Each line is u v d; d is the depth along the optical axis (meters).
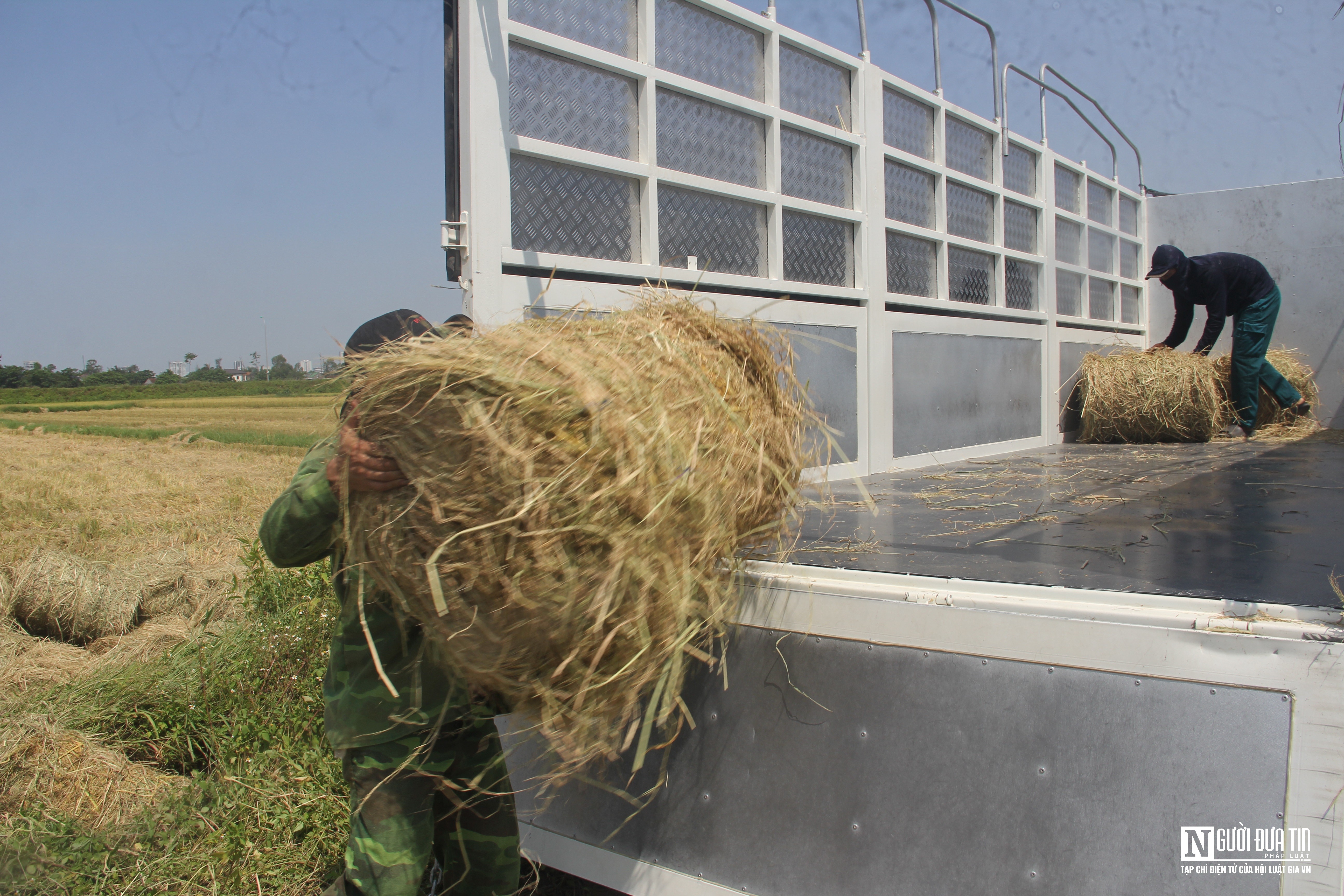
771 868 1.63
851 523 2.44
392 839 1.51
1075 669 1.38
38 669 3.67
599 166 2.38
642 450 1.24
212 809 2.44
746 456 1.49
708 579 1.45
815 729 1.62
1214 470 3.82
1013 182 4.74
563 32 2.31
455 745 1.65
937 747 1.49
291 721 2.86
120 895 2.12
